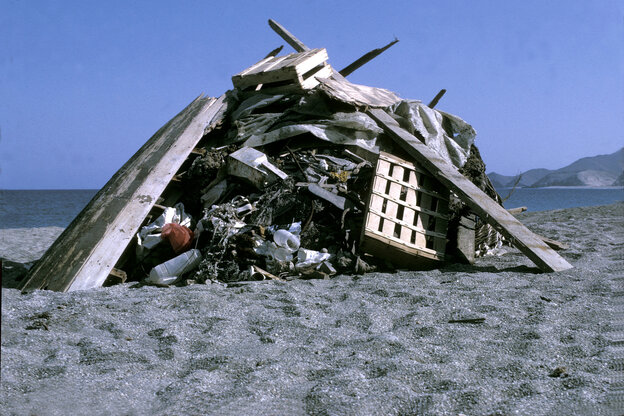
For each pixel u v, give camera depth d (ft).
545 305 17.37
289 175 27.86
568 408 9.82
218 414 9.96
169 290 20.66
